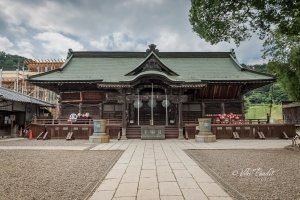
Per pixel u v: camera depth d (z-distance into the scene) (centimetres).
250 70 3375
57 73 3369
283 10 1111
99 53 3869
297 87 2116
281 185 791
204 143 2192
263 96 8362
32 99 3566
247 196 677
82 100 3209
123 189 741
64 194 698
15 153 1505
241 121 2842
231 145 2012
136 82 2723
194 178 880
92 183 815
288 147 1711
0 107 2902
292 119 4350
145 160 1269
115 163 1184
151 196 673
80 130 2667
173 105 3219
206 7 1230
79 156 1405
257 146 1928
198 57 3881
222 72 3456
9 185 786
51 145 2034
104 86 2719
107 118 3152
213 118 3177
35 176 911
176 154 1485
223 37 1330
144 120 3269
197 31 1353
